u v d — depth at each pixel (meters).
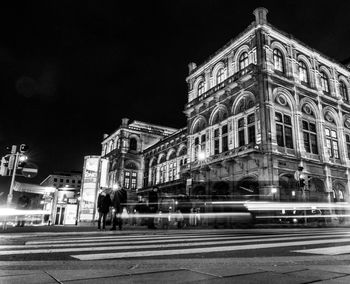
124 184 53.88
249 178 26.88
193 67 40.12
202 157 31.02
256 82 28.09
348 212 27.98
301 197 25.56
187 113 37.84
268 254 4.45
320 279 2.58
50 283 2.40
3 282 2.42
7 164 15.03
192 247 5.42
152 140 59.62
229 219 24.61
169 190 41.75
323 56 34.38
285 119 28.27
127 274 2.82
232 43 33.03
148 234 10.18
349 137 33.72
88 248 5.21
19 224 27.75
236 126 29.91
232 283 2.42
